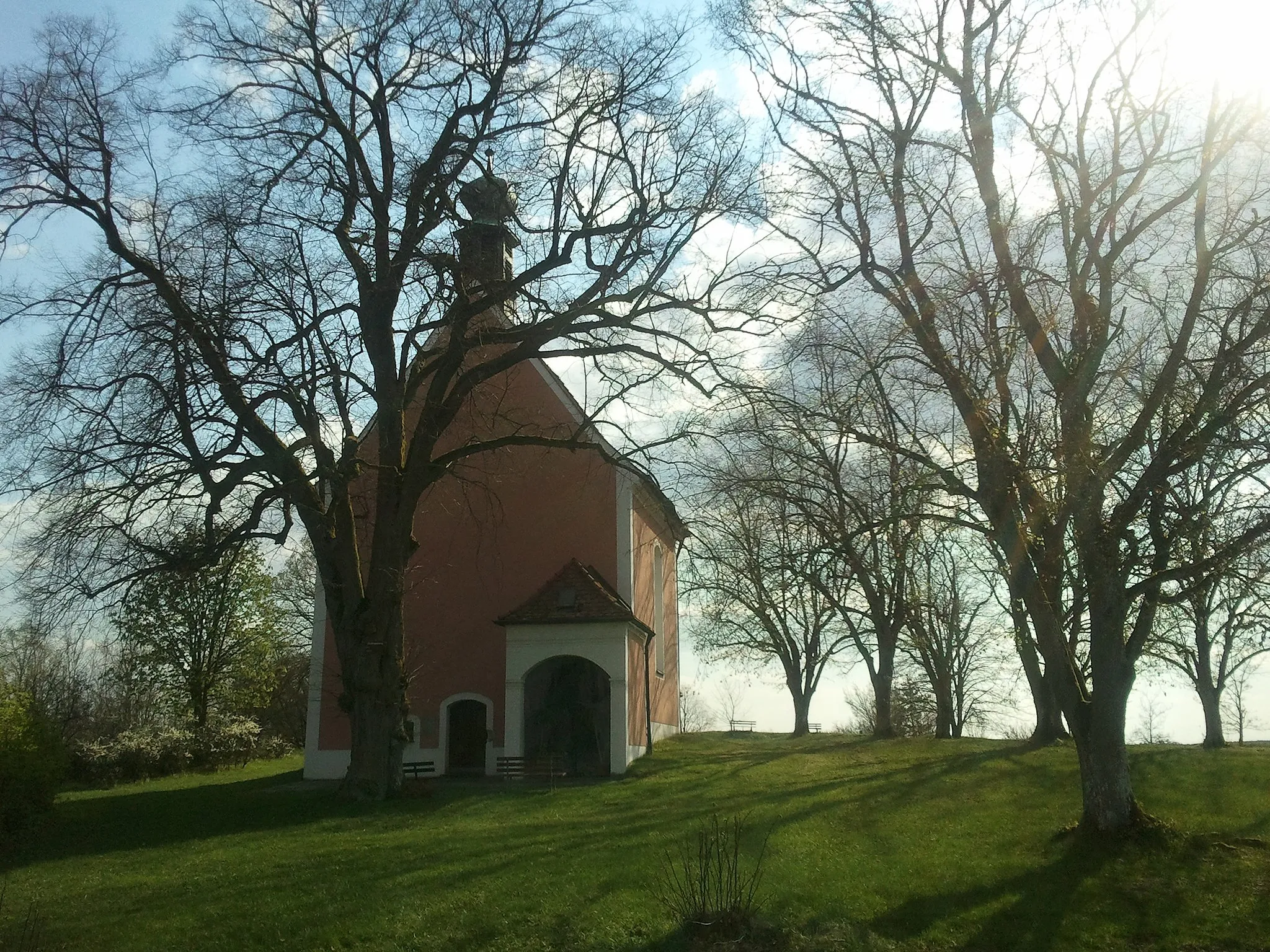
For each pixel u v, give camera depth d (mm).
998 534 13406
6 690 20078
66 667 39344
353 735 21391
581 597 27594
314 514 20562
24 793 17859
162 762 34688
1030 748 25516
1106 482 13070
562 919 10945
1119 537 13297
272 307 17703
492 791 22875
